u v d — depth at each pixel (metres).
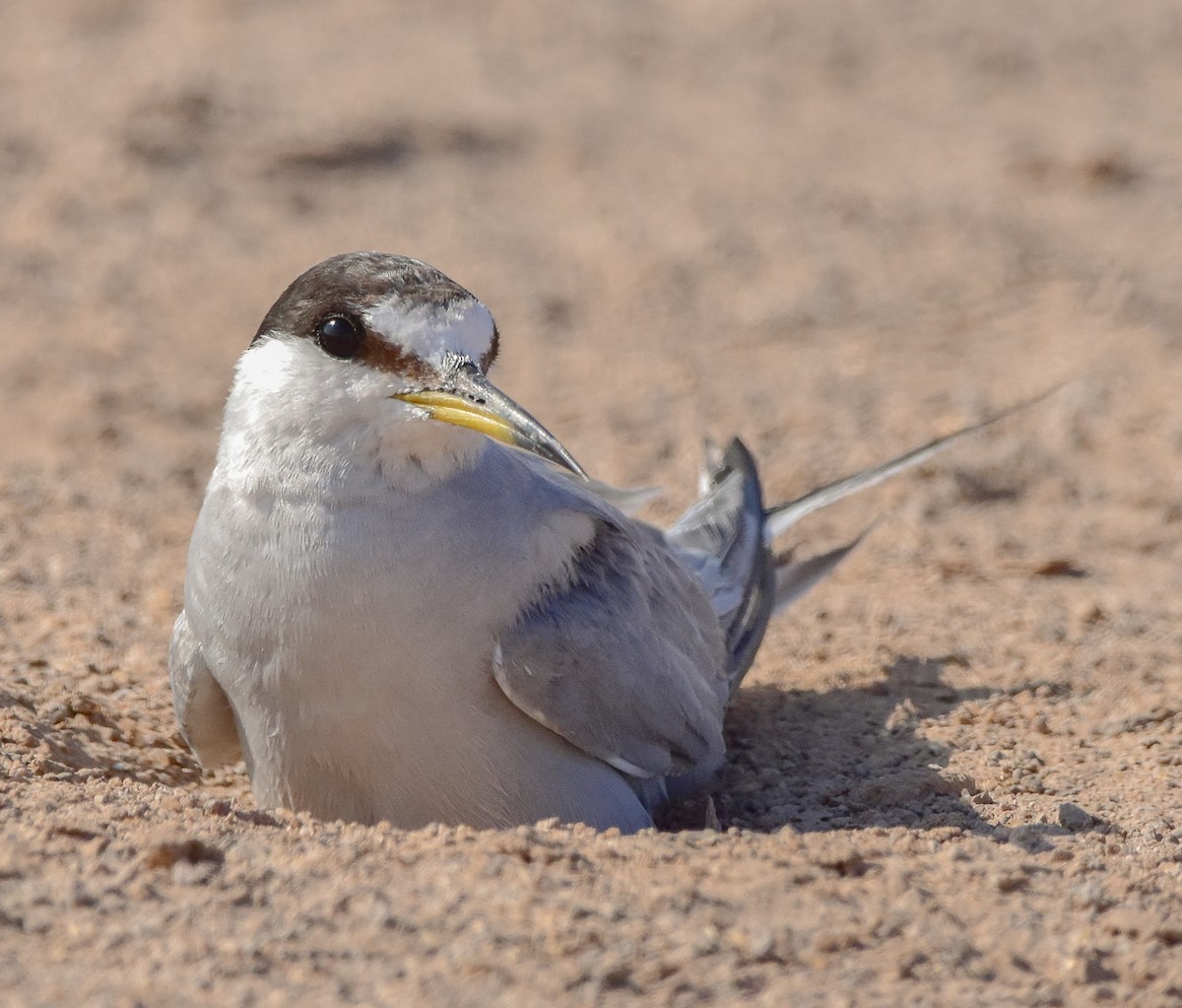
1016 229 23.86
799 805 9.90
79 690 10.98
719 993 6.63
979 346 20.27
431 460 8.48
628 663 9.07
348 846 7.63
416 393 8.33
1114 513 15.66
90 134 25.52
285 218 23.61
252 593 8.53
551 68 30.73
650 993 6.60
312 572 8.39
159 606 12.73
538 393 18.66
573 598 8.96
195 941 6.74
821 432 17.64
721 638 10.53
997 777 10.04
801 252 23.17
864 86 30.50
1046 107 29.41
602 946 6.84
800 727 11.09
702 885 7.46
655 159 26.72
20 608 12.56
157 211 23.47
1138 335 20.19
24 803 8.16
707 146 27.39
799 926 7.12
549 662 8.72
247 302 21.05
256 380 8.61
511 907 7.08
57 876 7.22
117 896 7.08
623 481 16.33
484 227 23.72
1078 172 25.77
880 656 12.19
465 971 6.62
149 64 28.78
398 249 22.66
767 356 19.97
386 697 8.52
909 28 33.66
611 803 9.09
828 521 15.45
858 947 7.04
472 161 26.20
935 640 12.51
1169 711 11.02
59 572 13.45
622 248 23.06
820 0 35.12
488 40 31.98
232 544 8.59
